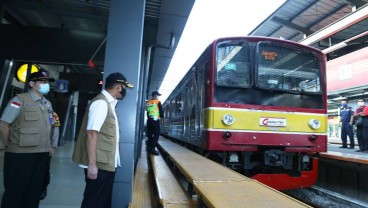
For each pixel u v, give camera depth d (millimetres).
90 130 2646
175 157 5336
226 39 5285
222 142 4949
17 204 3123
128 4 3803
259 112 5133
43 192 4102
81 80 11461
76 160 2848
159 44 8219
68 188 5125
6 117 3092
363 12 10188
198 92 6234
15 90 12234
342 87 11164
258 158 5520
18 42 7758
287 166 5379
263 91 5246
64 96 14312
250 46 5352
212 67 5133
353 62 10602
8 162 3166
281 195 2658
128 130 3637
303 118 5320
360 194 5664
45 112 3475
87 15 7648
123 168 3584
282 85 5371
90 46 7910
